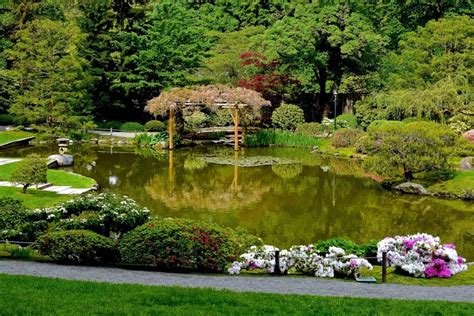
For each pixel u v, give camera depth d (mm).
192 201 22906
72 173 26281
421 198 23969
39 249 12984
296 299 9758
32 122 40094
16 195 21078
